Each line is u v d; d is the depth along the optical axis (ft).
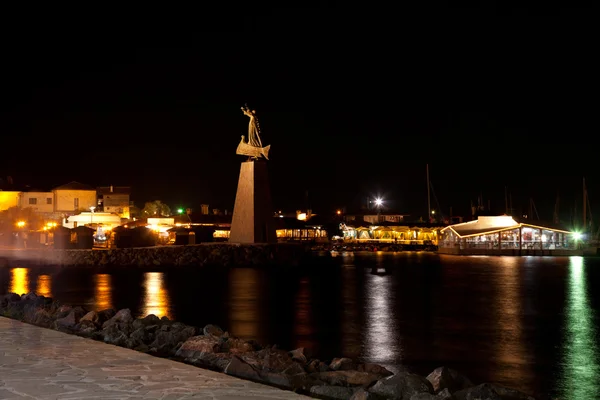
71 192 420.36
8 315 77.87
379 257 336.29
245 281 175.42
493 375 62.85
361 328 91.20
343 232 507.71
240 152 255.91
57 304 82.12
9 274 195.42
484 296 138.82
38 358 45.14
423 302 125.49
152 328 64.54
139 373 40.42
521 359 70.23
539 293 145.48
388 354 72.49
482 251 364.17
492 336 85.20
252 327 91.50
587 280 184.55
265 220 254.47
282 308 113.29
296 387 41.32
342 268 236.43
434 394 39.29
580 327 93.09
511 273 214.69
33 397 34.37
